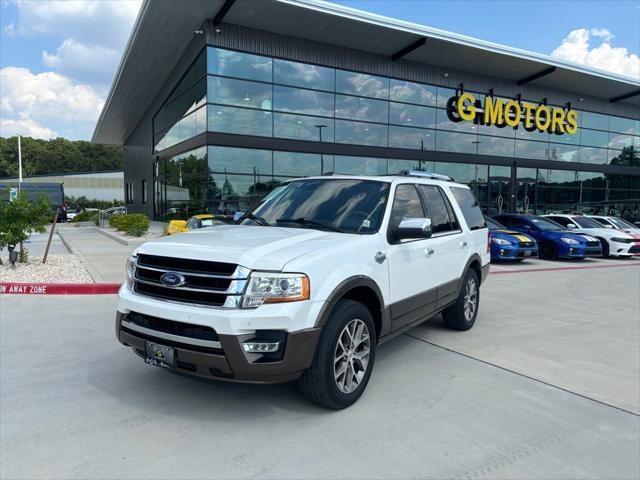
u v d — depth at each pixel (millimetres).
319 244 3545
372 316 4008
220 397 3752
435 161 22297
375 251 3887
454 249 5387
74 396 3742
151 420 3350
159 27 17594
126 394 3789
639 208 28297
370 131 20406
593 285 9961
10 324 5969
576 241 14359
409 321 4457
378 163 20688
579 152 27562
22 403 3605
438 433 3238
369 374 3795
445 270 5168
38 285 8047
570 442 3152
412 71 21375
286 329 3082
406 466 2816
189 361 3143
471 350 5176
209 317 3035
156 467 2758
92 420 3340
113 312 6676
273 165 18312
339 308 3469
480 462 2881
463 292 5762
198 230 4285
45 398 3701
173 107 22906
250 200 17938
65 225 32656
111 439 3076
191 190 19297
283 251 3301
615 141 29156
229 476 2678
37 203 10055
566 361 4848
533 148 25578
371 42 19125
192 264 3256
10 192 10000
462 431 3277
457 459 2910
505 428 3334
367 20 17109
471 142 23359
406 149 21375
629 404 3793
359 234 3986
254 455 2906
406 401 3764
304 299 3150
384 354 5000
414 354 5012
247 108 17734
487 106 23438
